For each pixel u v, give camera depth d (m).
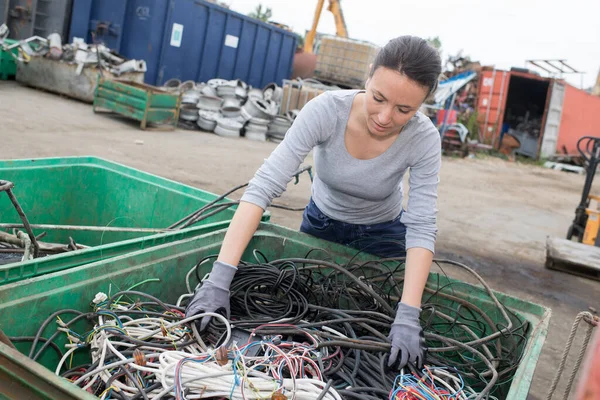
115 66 10.30
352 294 2.06
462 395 1.54
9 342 1.17
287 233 2.31
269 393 1.30
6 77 11.34
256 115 11.09
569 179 14.70
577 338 3.96
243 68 14.09
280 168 1.74
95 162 2.99
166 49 11.80
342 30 19.22
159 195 2.84
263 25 14.09
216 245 2.05
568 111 18.00
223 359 1.34
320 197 2.31
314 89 12.84
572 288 5.23
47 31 11.72
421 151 1.83
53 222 2.83
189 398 1.26
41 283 1.43
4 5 11.66
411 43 1.48
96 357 1.43
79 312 1.50
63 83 10.39
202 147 8.76
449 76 17.86
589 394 0.52
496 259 5.72
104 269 1.62
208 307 1.55
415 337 1.59
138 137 8.45
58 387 1.00
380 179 1.92
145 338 1.50
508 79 16.91
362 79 15.42
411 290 1.69
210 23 12.64
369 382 1.53
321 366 1.48
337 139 1.85
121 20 11.53
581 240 6.68
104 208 2.98
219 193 6.04
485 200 9.09
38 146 6.45
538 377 3.23
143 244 1.95
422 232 1.77
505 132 17.88
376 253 2.40
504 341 1.90
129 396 1.30
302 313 1.77
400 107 1.53
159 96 9.36
